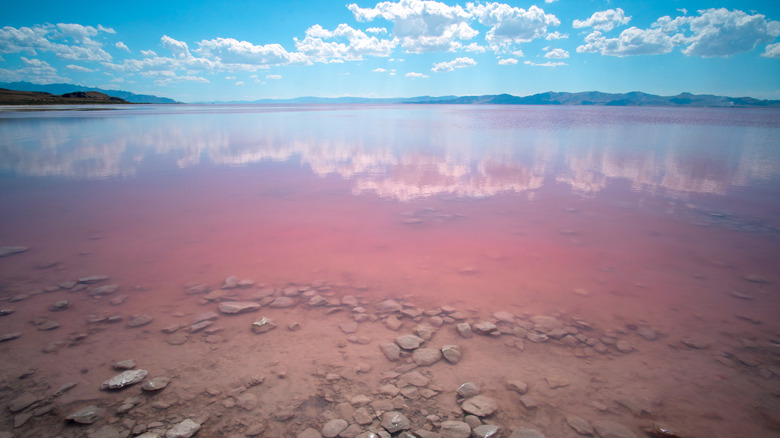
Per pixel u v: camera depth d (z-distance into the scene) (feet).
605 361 11.98
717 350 12.45
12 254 19.62
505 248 21.03
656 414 9.84
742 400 10.34
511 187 35.04
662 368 11.62
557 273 18.04
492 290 16.53
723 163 47.37
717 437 9.16
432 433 9.09
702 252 20.33
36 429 9.09
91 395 10.26
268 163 48.42
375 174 41.14
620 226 24.48
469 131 97.40
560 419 9.64
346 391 10.55
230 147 64.39
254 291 16.37
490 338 13.16
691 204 29.37
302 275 17.89
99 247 20.81
